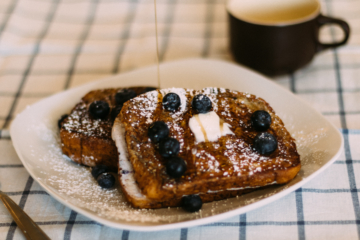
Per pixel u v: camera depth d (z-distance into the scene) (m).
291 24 0.51
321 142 0.44
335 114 0.50
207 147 0.42
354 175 0.44
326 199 0.42
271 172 0.41
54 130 0.48
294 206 0.42
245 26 0.52
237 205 0.41
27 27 0.63
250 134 0.43
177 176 0.40
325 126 0.45
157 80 0.52
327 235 0.40
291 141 0.43
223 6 0.66
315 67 0.56
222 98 0.45
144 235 0.41
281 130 0.44
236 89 0.50
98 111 0.45
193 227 0.41
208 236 0.40
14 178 0.45
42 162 0.45
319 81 0.54
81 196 0.42
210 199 0.42
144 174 0.41
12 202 0.42
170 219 0.39
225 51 0.59
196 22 0.64
